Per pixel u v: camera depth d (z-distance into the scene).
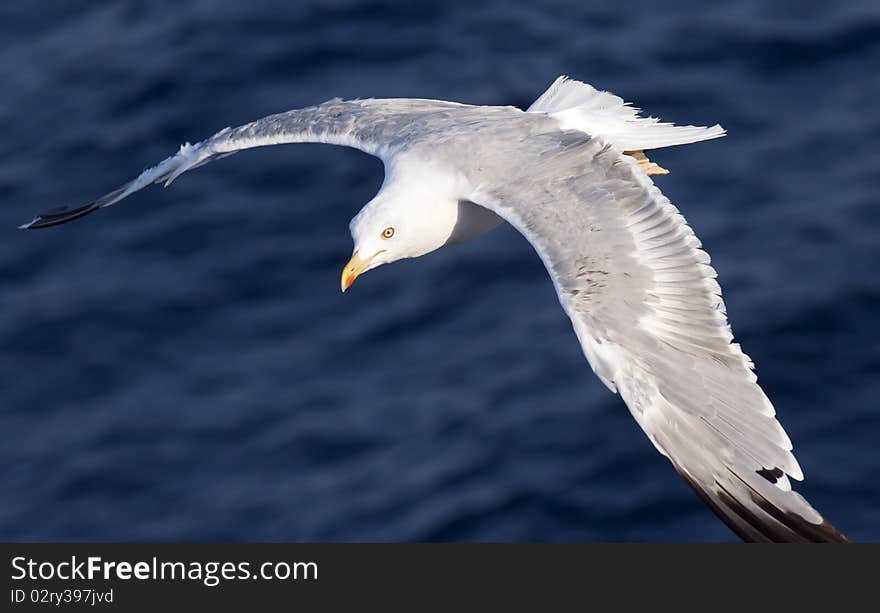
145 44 27.73
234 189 25.06
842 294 22.27
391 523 19.98
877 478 19.69
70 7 28.91
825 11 27.19
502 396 21.52
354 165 25.31
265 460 21.16
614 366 11.20
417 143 13.34
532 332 22.44
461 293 23.17
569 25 27.58
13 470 21.41
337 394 21.91
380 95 26.17
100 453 21.47
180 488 20.92
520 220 11.91
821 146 24.89
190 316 23.19
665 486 20.00
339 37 27.39
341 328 22.84
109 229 24.58
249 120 26.12
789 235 23.41
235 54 27.25
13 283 23.88
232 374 22.34
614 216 11.70
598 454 20.50
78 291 23.61
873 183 24.14
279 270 23.73
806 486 19.67
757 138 25.17
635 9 27.83
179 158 15.17
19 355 22.80
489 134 13.08
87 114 26.61
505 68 26.67
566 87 13.97
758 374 21.22
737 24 27.16
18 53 28.08
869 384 20.95
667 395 11.16
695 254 11.45
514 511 19.88
